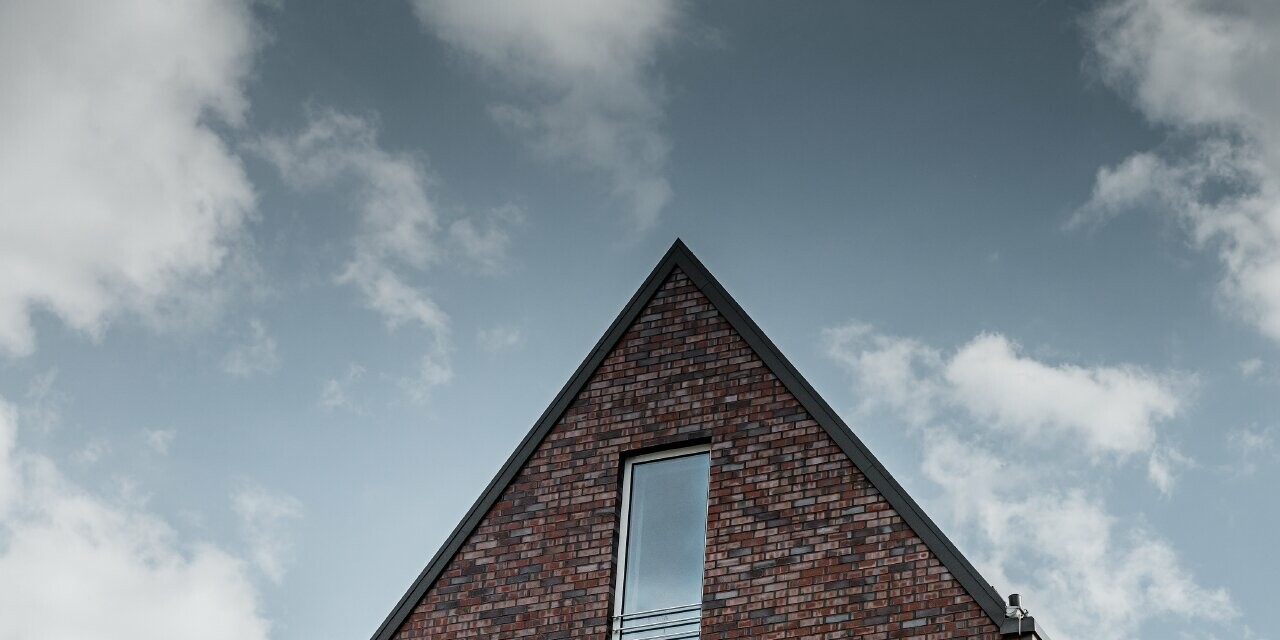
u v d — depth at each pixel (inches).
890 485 743.1
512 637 784.9
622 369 826.8
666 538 785.6
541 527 804.0
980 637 699.4
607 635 768.3
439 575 813.9
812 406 776.3
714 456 785.6
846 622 725.9
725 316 816.3
